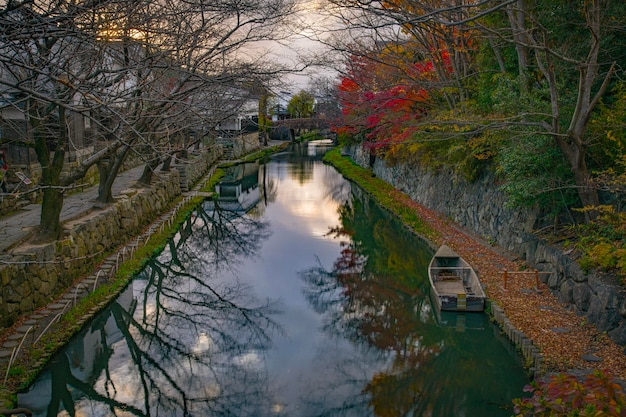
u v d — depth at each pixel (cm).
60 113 1141
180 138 1695
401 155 2644
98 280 1312
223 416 866
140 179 2159
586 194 1127
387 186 2939
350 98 2184
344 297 1411
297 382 977
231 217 2497
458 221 1920
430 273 1310
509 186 1258
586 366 834
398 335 1163
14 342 940
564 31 1323
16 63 530
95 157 1221
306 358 1076
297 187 3303
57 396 927
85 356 1067
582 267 1015
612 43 1307
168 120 1164
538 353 891
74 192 1989
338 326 1225
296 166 4338
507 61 1571
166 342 1172
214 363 1067
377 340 1140
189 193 2823
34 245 1158
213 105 1484
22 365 879
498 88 1355
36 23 541
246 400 910
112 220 1603
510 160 1228
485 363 1016
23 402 823
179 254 1886
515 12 1323
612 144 1152
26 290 1051
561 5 1302
